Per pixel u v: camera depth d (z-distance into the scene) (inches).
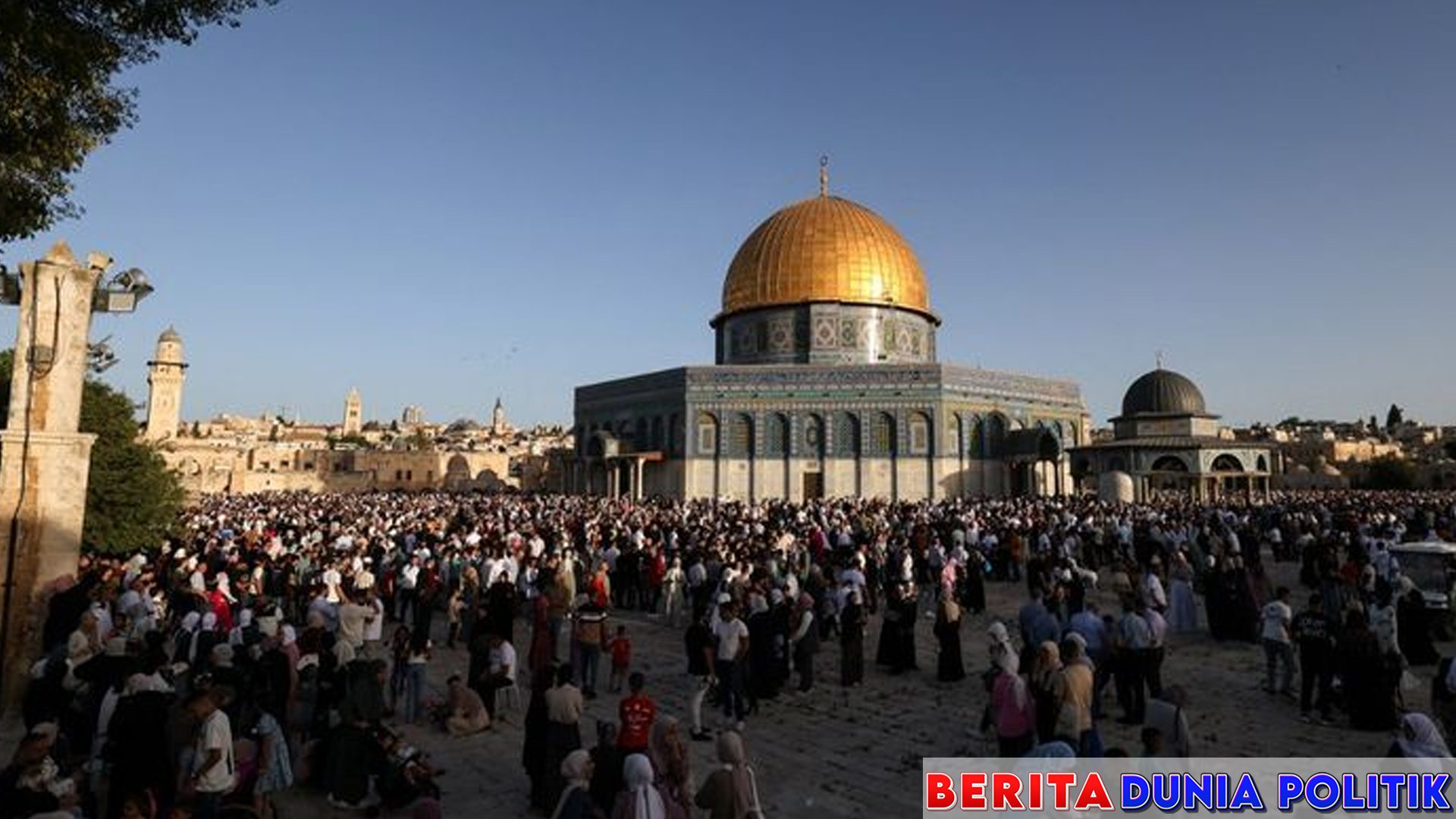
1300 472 4013.3
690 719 479.2
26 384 500.1
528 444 5472.4
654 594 841.5
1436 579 673.6
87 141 375.6
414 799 355.9
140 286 536.7
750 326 2194.9
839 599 660.1
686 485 1977.1
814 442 1969.7
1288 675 510.6
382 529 1116.5
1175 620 714.2
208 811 285.3
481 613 550.0
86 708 392.2
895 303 2146.9
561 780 340.5
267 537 965.2
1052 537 1000.2
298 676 439.8
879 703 509.7
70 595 486.6
